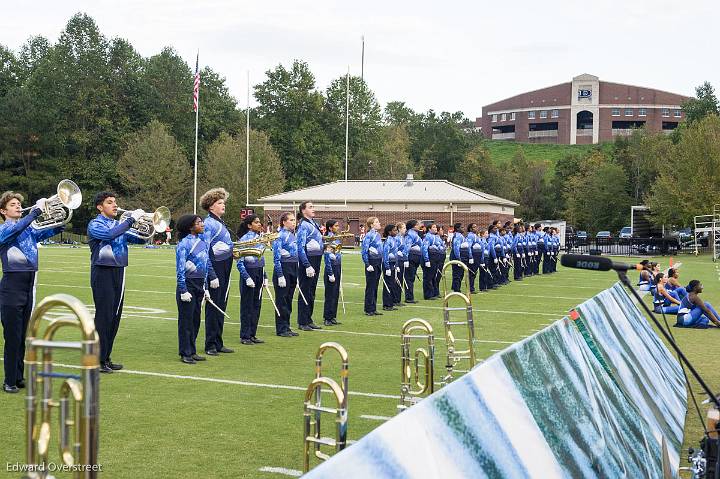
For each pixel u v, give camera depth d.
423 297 19.75
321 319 14.92
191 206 60.66
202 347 11.46
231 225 58.91
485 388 3.79
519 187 83.50
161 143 59.34
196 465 5.78
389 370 9.59
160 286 21.12
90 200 63.62
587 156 84.06
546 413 4.33
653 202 49.09
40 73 68.12
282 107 73.81
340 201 52.47
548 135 127.62
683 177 47.06
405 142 94.62
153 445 6.27
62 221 8.77
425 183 54.44
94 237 9.07
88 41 67.94
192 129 70.94
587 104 122.00
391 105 112.44
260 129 73.81
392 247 16.70
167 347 11.21
